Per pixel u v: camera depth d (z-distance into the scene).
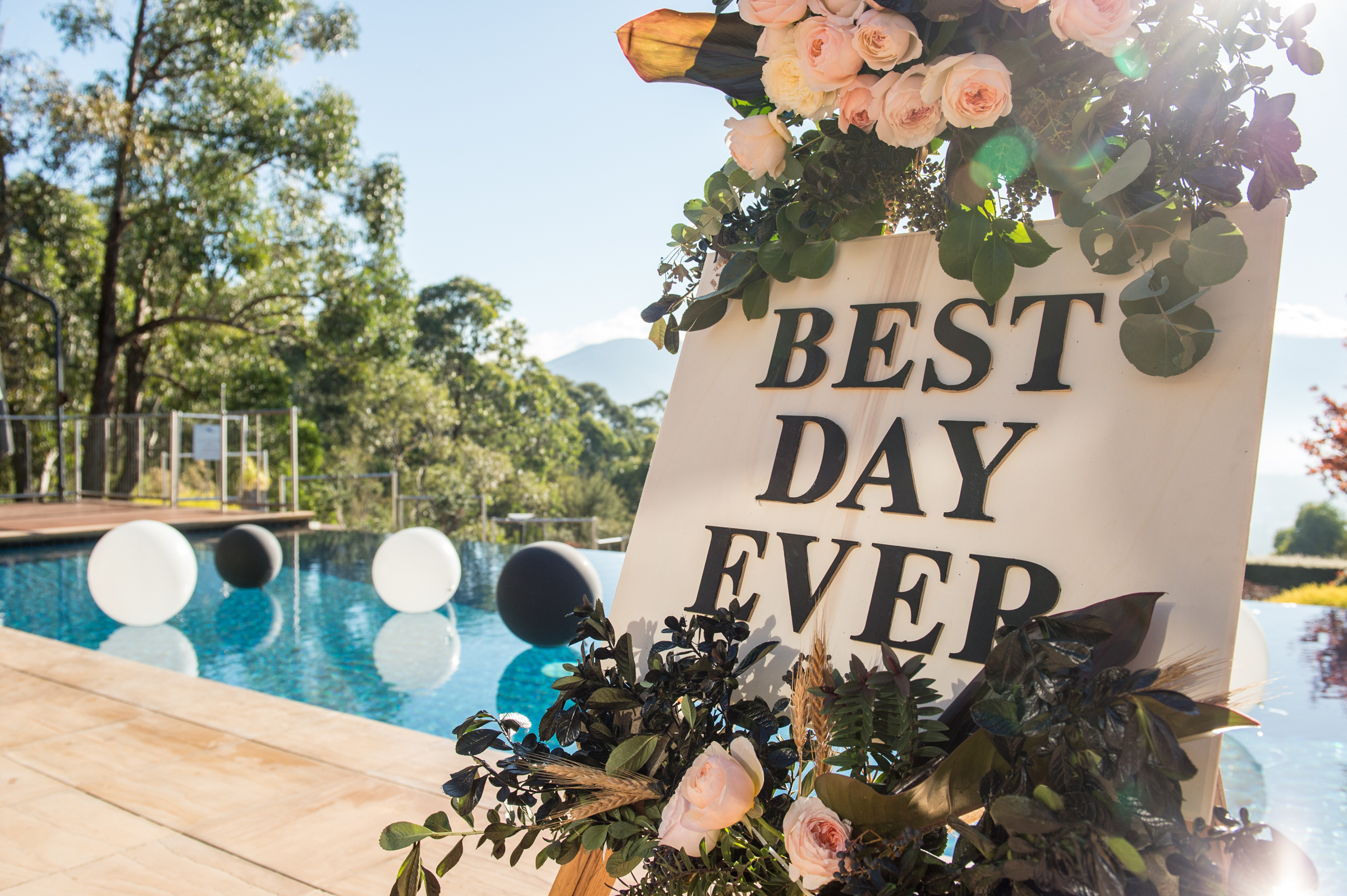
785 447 1.32
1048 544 1.07
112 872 2.02
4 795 2.45
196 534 10.76
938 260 1.21
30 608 6.69
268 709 3.21
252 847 2.13
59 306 17.47
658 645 1.17
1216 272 0.96
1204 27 1.02
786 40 1.20
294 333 17.64
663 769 1.12
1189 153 1.02
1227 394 1.01
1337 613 6.36
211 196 15.47
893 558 1.17
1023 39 1.09
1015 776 0.88
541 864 1.19
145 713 3.16
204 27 15.34
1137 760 0.78
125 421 13.67
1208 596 0.95
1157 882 0.76
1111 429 1.07
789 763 1.05
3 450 13.58
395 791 2.47
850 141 1.27
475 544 11.00
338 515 16.05
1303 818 2.90
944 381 1.22
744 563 1.30
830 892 0.93
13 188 15.12
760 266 1.38
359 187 16.66
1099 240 1.15
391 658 5.23
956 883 0.90
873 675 0.98
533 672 4.91
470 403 28.67
